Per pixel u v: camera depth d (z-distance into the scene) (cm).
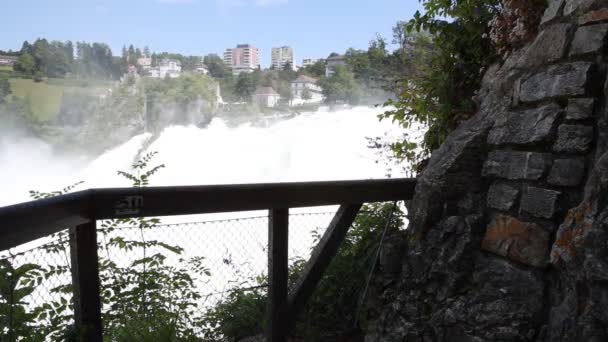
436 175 311
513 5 321
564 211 245
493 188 288
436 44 385
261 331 338
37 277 235
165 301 297
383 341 314
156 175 2828
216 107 4834
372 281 350
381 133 1916
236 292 352
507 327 250
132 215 238
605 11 249
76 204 215
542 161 259
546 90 268
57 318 224
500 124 293
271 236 291
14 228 174
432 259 304
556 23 281
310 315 349
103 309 280
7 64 9762
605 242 203
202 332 329
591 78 246
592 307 204
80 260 226
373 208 388
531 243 256
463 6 363
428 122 396
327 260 312
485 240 285
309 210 802
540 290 245
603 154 221
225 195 265
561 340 221
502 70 319
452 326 276
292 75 8456
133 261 288
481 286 275
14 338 203
